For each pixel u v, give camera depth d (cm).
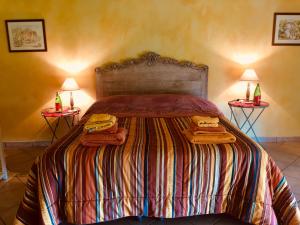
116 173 174
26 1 331
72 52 348
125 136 203
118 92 356
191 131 202
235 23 344
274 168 187
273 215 179
